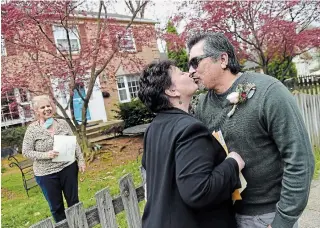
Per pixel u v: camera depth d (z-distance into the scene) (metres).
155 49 14.18
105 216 2.12
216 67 1.29
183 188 1.09
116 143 9.65
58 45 8.03
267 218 1.29
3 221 4.22
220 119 1.33
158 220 1.17
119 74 13.69
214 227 1.19
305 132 1.15
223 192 1.13
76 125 8.09
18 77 6.85
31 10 6.50
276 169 1.26
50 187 3.21
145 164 1.41
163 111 1.33
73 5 7.10
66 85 7.57
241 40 8.30
